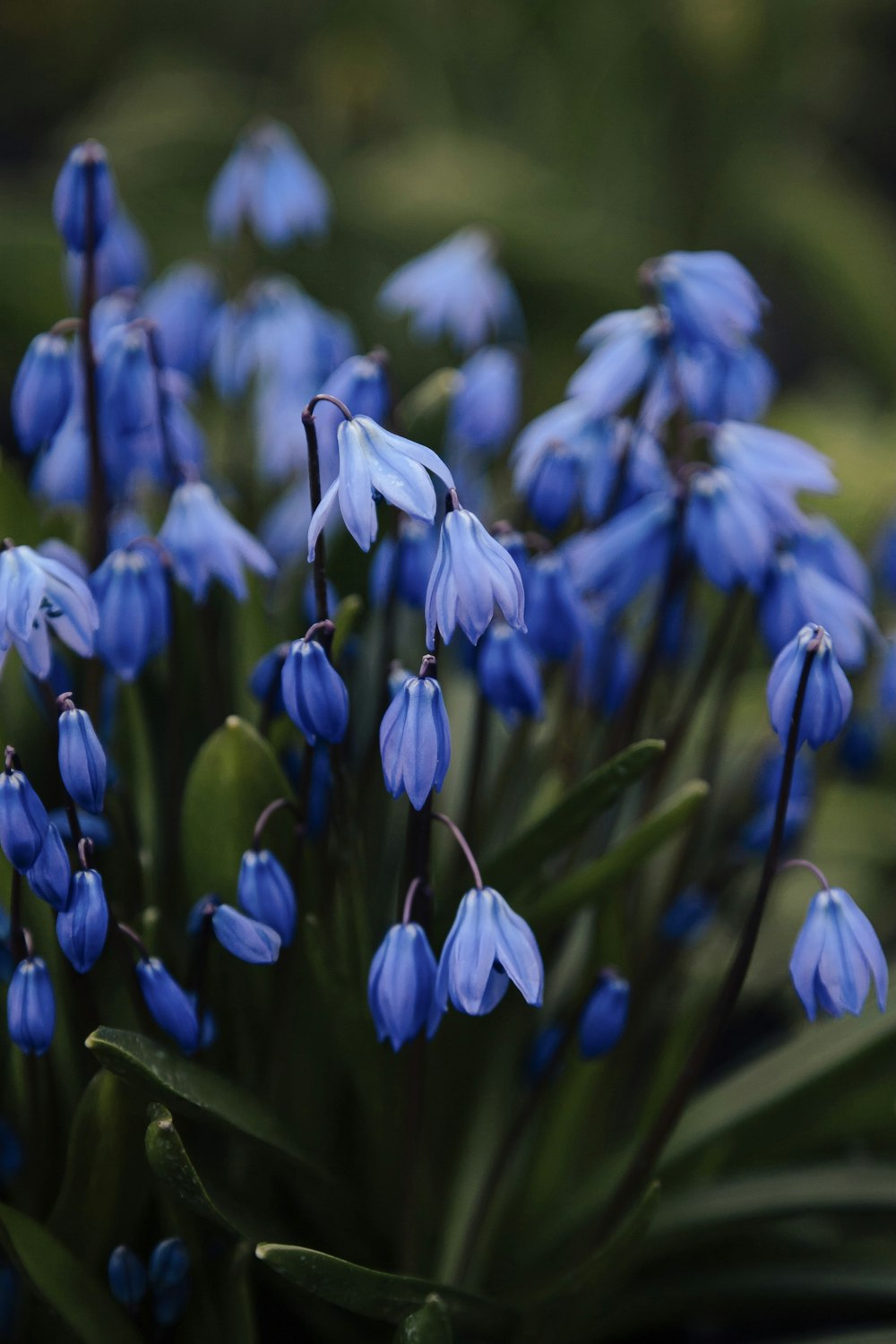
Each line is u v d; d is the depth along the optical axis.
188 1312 0.53
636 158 1.28
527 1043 0.57
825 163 1.55
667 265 0.53
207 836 0.52
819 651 0.49
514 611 0.48
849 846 0.71
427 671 0.49
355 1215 0.54
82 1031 0.52
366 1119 0.54
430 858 0.52
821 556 0.54
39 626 0.50
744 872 0.59
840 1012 0.50
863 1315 0.59
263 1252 0.50
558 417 0.55
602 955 0.54
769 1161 0.58
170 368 0.59
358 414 0.53
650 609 0.59
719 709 0.56
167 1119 0.50
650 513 0.53
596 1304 0.55
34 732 0.55
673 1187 0.56
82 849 0.49
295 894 0.52
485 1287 0.56
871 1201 0.55
